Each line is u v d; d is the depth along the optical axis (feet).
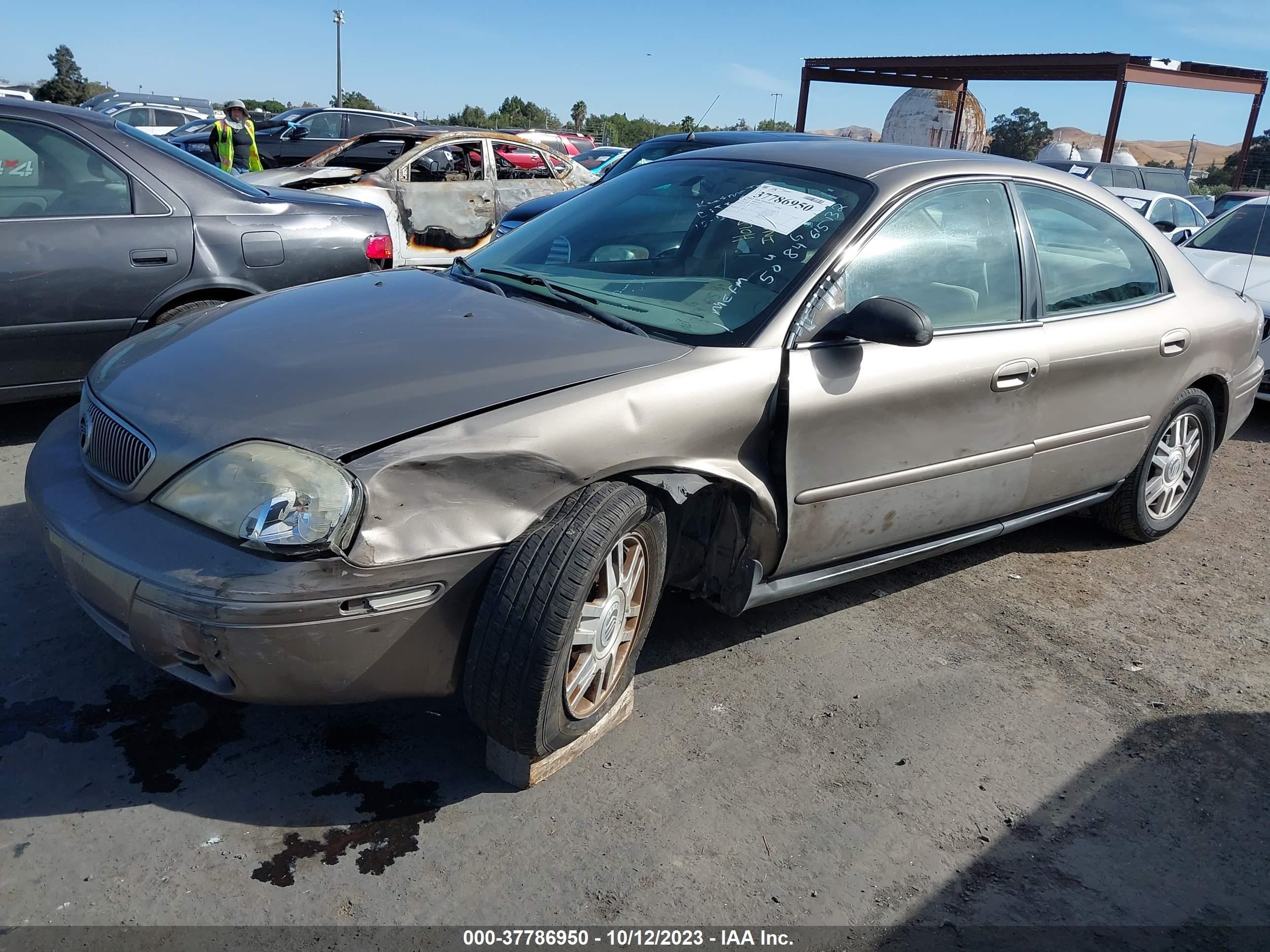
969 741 9.67
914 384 10.09
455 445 7.36
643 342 9.04
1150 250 13.65
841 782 8.85
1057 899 7.72
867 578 12.78
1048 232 12.12
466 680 7.72
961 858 8.06
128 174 14.67
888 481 10.29
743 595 9.61
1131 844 8.43
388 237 17.29
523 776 8.27
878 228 10.19
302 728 8.89
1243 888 8.02
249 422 7.47
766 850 7.92
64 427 9.22
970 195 11.28
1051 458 12.15
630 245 10.88
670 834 7.98
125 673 9.45
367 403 7.59
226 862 7.32
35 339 14.02
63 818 7.61
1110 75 66.64
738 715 9.69
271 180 29.89
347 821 7.82
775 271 9.80
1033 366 11.29
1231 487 18.17
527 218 27.20
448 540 7.33
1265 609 13.19
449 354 8.38
